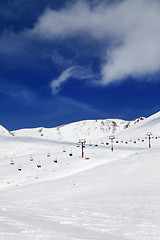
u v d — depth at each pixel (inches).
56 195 1272.1
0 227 353.1
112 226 507.2
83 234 371.2
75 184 1545.3
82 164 2348.7
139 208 802.8
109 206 850.8
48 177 1956.2
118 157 2662.4
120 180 1519.4
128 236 406.3
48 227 397.1
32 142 4680.1
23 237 290.0
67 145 4379.9
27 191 1445.6
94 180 1606.8
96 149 3464.6
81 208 794.2
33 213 607.8
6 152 3900.1
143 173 1622.8
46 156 2942.9
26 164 2490.2
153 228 505.0
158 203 884.0
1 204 836.0
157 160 1892.2
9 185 1755.7
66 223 484.1
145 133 5757.9
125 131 7332.7
